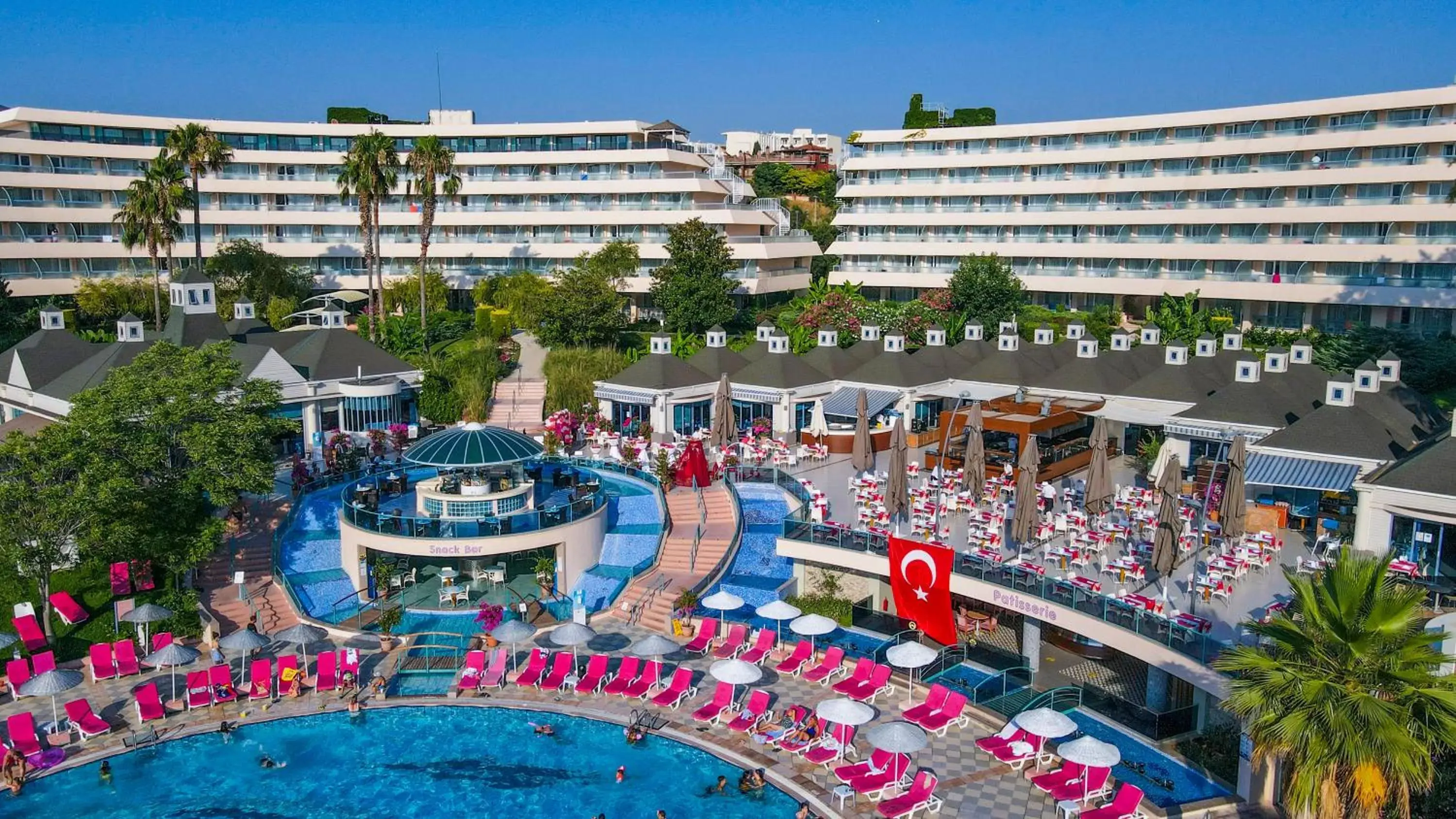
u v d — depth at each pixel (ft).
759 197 495.82
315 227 339.36
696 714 99.50
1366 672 71.36
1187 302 272.51
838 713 88.84
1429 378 226.79
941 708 98.73
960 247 333.21
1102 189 310.45
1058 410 160.97
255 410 136.77
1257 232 286.66
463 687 106.73
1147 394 168.96
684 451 164.76
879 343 214.07
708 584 129.70
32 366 182.50
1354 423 130.31
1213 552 118.32
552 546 133.90
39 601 122.62
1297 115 279.08
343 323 207.10
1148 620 94.43
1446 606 92.17
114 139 328.70
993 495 138.21
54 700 103.19
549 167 342.44
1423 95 260.42
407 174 336.90
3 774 88.53
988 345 210.59
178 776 91.25
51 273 312.29
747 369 191.93
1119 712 98.63
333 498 151.84
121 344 181.47
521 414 207.10
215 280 287.69
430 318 287.89
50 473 111.86
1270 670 73.87
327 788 89.35
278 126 340.80
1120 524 126.93
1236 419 146.82
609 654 114.73
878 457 172.04
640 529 145.89
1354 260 268.00
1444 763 76.54
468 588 130.52
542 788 89.25
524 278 300.40
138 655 113.09
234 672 110.42
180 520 120.98
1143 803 81.61
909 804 83.15
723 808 85.76
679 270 280.10
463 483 138.82
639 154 331.77
